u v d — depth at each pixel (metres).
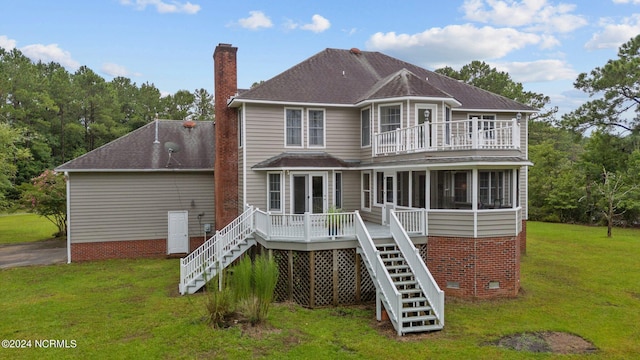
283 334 9.91
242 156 17.50
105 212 19.52
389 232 14.20
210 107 66.75
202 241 20.83
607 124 33.94
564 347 9.40
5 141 30.33
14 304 12.38
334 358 8.68
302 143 17.95
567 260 19.16
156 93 66.19
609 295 13.55
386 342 9.61
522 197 20.84
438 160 13.49
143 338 9.57
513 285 13.43
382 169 16.41
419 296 11.50
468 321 11.06
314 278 12.84
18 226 33.97
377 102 16.95
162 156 20.80
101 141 58.22
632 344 9.59
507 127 14.21
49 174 24.75
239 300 10.63
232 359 8.53
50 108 55.03
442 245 13.55
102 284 14.78
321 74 19.66
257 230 14.78
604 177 33.53
